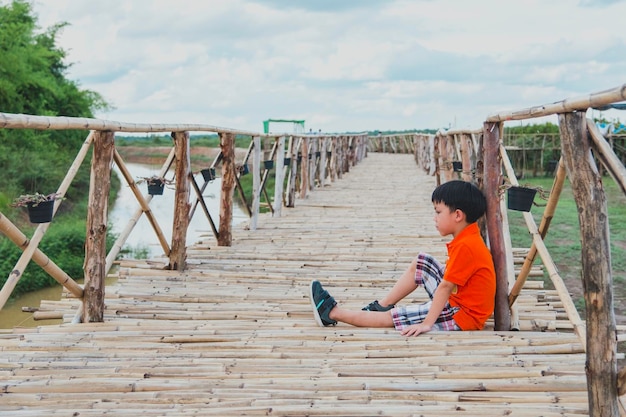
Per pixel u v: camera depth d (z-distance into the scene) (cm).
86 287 297
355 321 285
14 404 207
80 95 2242
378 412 197
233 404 204
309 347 256
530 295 351
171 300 349
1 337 271
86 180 1727
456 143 689
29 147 1708
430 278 288
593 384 179
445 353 248
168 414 198
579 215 177
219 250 502
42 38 2311
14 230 256
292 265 445
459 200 265
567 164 178
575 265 538
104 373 231
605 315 174
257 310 323
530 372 225
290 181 800
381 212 748
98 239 296
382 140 2975
